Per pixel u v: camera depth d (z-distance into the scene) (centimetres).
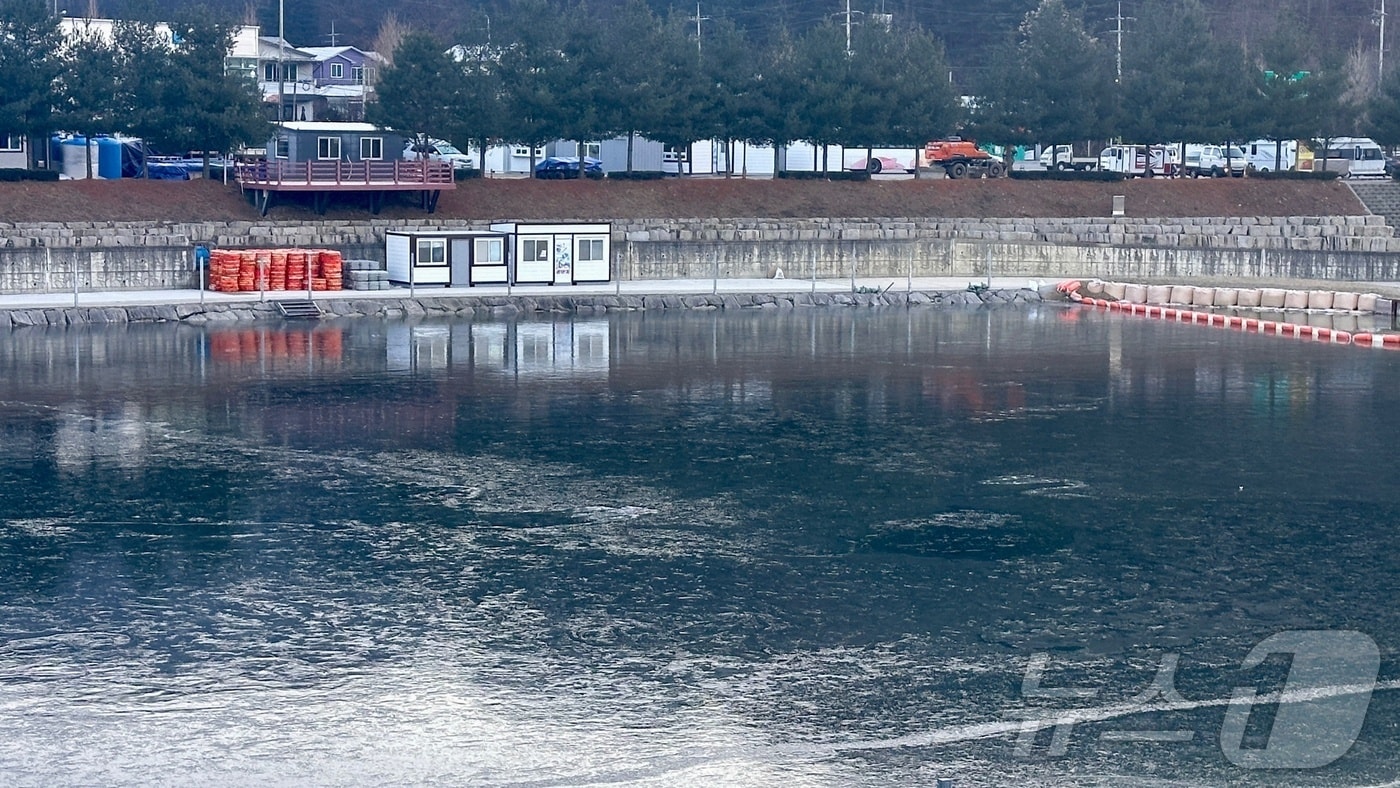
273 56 11844
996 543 3078
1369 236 8556
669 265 7562
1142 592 2777
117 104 7881
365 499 3384
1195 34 9725
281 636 2531
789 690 2334
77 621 2592
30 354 5325
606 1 15975
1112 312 7012
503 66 8594
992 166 9912
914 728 2208
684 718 2234
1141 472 3675
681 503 3372
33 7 7750
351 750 2125
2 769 2059
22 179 7525
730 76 9025
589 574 2866
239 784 2028
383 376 4953
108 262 6631
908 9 15862
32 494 3403
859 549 3033
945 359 5450
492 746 2141
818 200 8825
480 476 3603
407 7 17112
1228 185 9400
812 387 4825
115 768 2067
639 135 9094
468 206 8194
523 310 6694
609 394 4675
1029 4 15825
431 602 2703
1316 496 3453
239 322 6206
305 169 7725
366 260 7050
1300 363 5378
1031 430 4159
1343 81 9681
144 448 3862
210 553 2975
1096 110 9550
